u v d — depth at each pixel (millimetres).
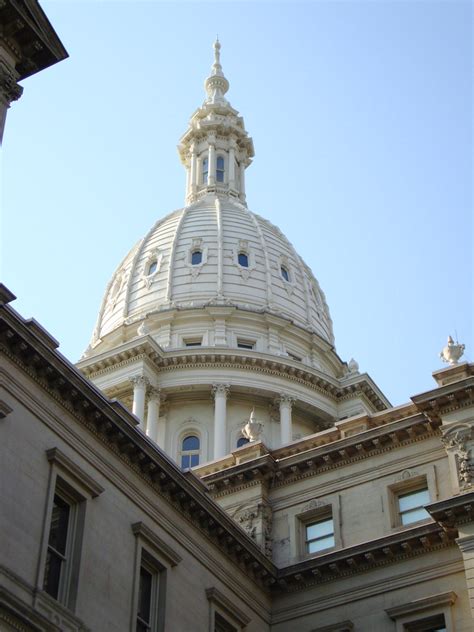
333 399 90125
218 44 138125
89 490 36062
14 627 30688
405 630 40906
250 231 105250
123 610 35719
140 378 84625
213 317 92312
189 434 86500
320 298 107500
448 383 44688
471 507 40156
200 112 126625
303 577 44156
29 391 34938
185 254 101312
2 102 36688
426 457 44750
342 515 45625
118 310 99938
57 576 34031
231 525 42844
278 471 48031
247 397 86875
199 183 119875
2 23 36906
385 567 42844
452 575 41031
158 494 39906
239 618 42000
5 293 33812
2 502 32219
